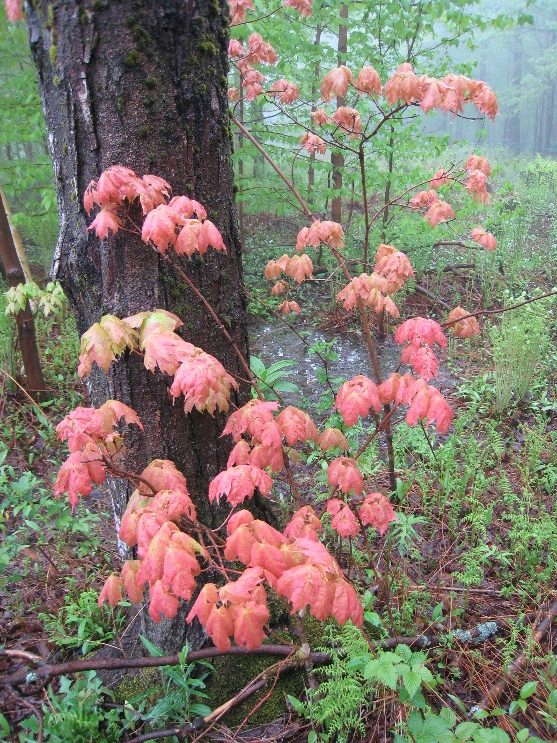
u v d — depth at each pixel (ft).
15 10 5.91
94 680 6.94
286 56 18.48
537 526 8.87
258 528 4.69
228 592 4.23
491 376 15.55
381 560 9.04
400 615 7.79
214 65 6.15
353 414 6.28
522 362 14.21
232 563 7.15
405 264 7.75
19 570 9.36
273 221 29.19
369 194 24.47
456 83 7.73
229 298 6.93
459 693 6.86
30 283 13.14
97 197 5.30
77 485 5.03
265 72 19.80
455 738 5.13
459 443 11.76
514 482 11.19
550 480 10.68
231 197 6.82
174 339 5.28
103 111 5.71
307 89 20.89
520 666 7.05
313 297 21.77
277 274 10.63
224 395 5.81
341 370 16.96
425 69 19.20
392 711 6.39
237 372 7.21
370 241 21.01
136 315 5.71
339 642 7.20
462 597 8.32
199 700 6.82
